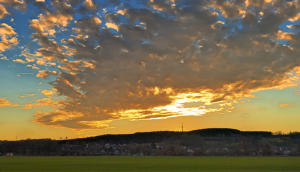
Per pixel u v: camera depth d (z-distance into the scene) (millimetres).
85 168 84812
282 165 98500
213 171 74625
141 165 100000
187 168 85562
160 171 75062
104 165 99312
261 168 84812
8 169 80375
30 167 88625
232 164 105438
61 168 83250
